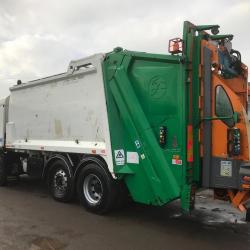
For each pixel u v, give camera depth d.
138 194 7.30
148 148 7.06
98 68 7.84
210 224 7.30
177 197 6.64
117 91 7.56
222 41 7.09
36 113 10.02
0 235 6.51
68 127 8.84
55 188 9.23
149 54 7.07
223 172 6.37
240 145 6.23
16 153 11.36
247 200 6.24
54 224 7.20
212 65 6.54
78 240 6.29
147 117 7.10
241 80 7.61
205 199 9.45
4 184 11.59
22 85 10.51
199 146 6.59
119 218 7.66
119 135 7.56
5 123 11.51
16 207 8.60
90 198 8.13
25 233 6.62
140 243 6.18
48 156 9.68
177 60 6.61
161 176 6.86
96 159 7.92
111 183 7.67
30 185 11.73
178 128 6.62
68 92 8.83
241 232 6.82
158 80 6.95
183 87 6.55
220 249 5.96
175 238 6.46
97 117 7.94
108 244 6.11
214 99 6.48
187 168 6.54
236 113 6.23
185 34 6.56
